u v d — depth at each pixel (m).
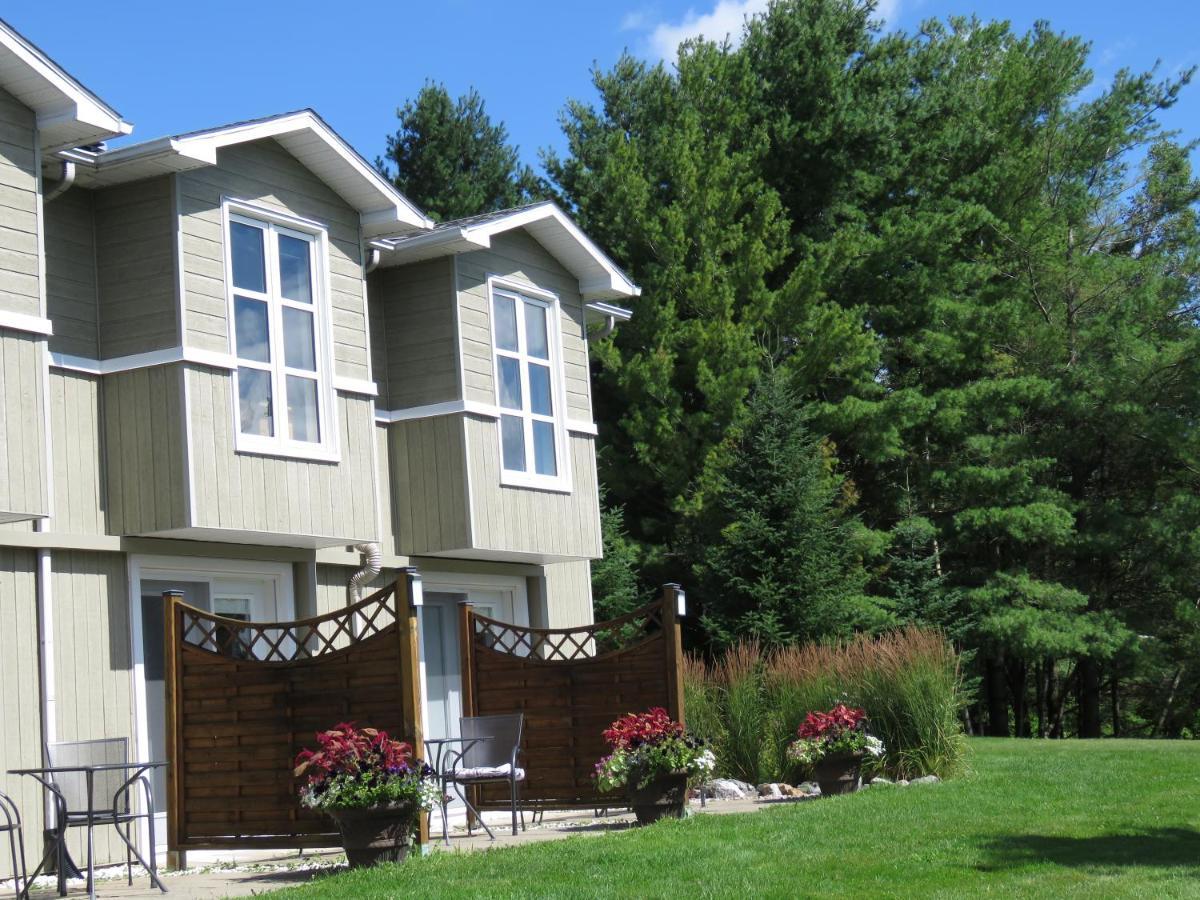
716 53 30.86
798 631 23.67
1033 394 28.88
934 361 30.48
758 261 27.77
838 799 12.58
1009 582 28.12
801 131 30.17
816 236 30.67
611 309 17.48
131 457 11.34
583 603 17.17
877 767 14.70
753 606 24.22
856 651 15.63
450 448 14.30
